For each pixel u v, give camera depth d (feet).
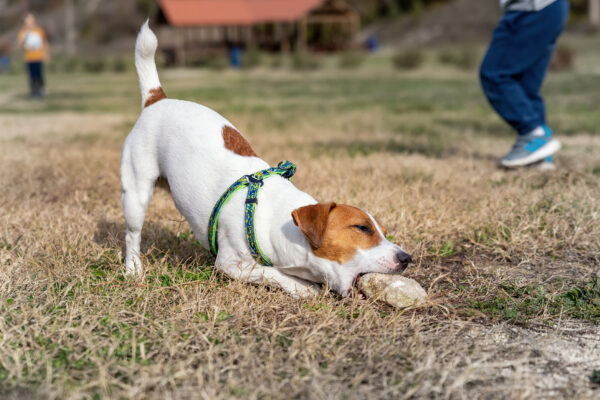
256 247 10.38
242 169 10.98
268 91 60.18
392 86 65.00
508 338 9.47
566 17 19.66
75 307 9.86
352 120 36.52
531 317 10.23
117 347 8.86
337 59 120.47
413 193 17.20
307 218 9.48
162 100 12.37
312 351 8.73
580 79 63.16
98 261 12.41
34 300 10.11
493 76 20.40
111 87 67.21
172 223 14.73
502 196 16.81
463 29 168.14
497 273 12.14
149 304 10.30
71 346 8.75
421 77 77.77
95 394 7.74
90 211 16.28
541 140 20.54
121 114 39.96
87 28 252.21
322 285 10.66
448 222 14.80
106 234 14.03
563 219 14.70
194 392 7.73
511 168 20.99
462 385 7.93
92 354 8.55
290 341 9.25
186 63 120.57
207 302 10.30
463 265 12.75
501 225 14.34
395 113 40.14
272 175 10.94
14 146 26.08
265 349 8.89
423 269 12.50
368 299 10.25
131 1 263.08
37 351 8.57
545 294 11.07
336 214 9.89
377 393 7.88
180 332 9.28
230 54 120.16
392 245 9.95
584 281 11.80
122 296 10.53
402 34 182.50
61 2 297.74
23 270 11.49
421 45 167.32
